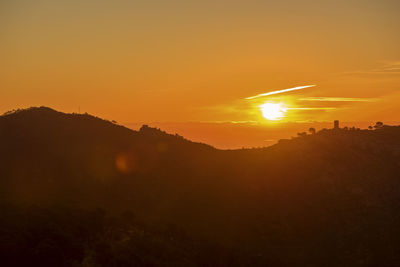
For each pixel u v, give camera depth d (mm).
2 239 65562
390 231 92375
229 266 78562
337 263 85125
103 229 78875
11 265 63344
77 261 67875
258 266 80312
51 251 65938
